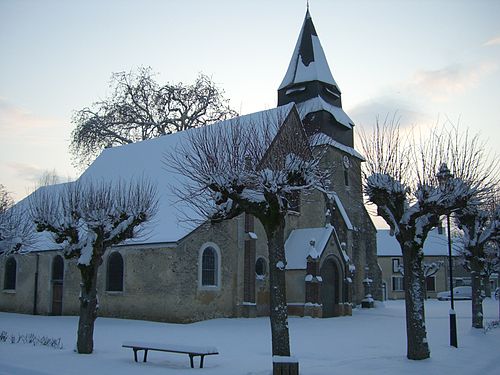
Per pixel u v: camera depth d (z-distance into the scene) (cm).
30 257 3309
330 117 3722
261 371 1220
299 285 3031
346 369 1265
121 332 2095
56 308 3134
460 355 1510
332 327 2461
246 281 2844
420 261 1484
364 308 3775
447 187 1498
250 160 1370
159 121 4547
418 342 1421
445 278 6538
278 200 1282
